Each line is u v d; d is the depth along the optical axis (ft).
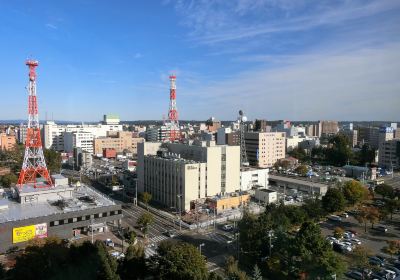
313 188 537.65
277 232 269.64
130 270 227.20
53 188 376.89
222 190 474.08
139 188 521.24
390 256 287.89
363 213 362.94
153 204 462.19
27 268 217.36
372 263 273.13
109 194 522.47
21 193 350.64
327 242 240.73
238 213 413.59
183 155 504.43
